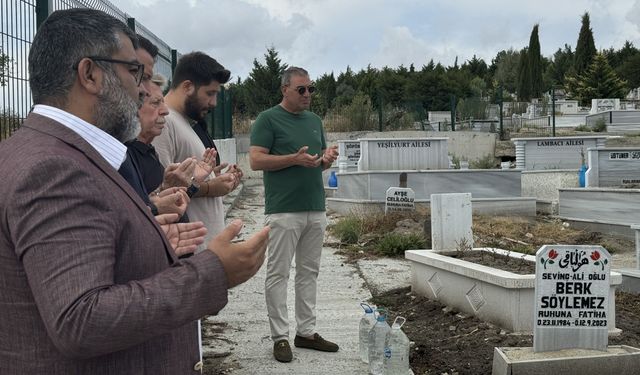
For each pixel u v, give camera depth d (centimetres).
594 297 451
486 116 2878
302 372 465
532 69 5844
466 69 6644
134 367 173
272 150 483
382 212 1210
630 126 2992
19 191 152
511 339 500
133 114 184
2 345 162
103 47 175
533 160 1602
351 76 5697
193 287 163
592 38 6562
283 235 478
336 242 1020
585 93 5400
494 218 1227
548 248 445
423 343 516
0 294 159
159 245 177
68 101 175
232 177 400
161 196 273
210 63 397
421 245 921
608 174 1244
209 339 542
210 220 399
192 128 405
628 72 6606
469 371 454
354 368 472
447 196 677
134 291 155
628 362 438
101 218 159
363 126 2625
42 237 150
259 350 514
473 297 567
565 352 448
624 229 1111
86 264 151
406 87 4972
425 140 1318
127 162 212
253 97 3875
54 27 174
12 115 482
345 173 1332
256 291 712
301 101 486
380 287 729
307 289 507
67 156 160
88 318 146
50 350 160
